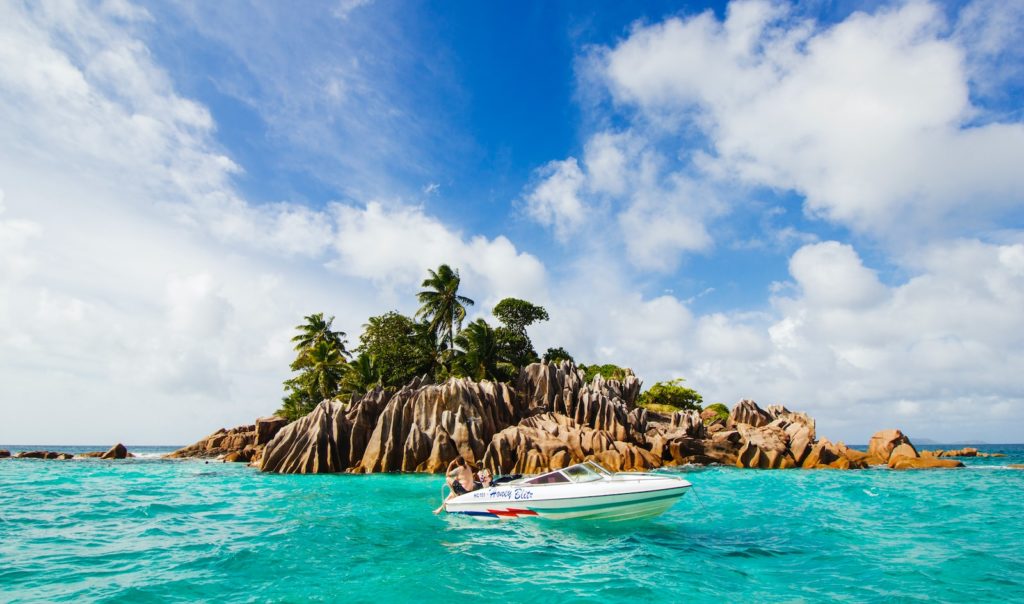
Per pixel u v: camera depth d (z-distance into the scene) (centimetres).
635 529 1480
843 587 943
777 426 4762
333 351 6369
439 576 988
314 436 3794
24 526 1480
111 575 982
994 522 1625
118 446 6162
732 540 1344
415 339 6025
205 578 967
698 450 4350
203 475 3475
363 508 1894
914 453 4650
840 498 2211
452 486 1745
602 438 3712
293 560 1105
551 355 7100
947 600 874
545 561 1113
